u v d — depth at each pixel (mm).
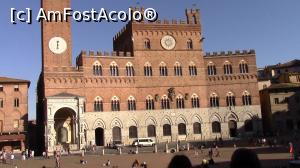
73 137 106125
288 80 133750
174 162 6762
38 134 123312
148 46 120438
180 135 118062
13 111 109875
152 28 121312
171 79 120250
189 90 120812
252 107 121250
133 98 116250
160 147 102688
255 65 123500
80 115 103875
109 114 112938
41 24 113750
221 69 123188
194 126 119500
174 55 121750
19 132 108188
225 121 120688
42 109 114000
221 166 60906
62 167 71812
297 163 32281
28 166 75812
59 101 103375
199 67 122875
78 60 117688
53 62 110000
